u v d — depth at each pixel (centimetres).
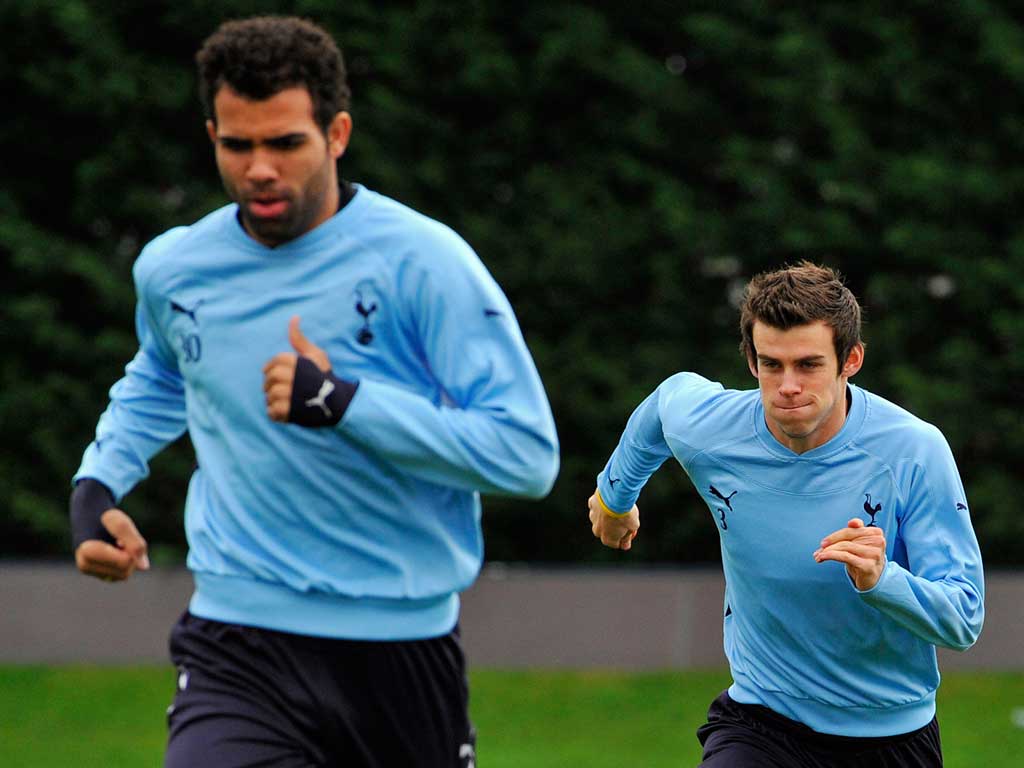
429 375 1132
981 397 3553
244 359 1112
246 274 1118
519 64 3531
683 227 3456
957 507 1255
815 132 3572
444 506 1135
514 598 3341
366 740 1136
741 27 3525
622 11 3562
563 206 3500
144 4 3409
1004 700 3122
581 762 2514
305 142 1047
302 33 1052
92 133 3478
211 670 1134
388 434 1057
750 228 3534
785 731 1328
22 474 3416
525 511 3541
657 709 2991
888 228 3553
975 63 3519
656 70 3506
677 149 3597
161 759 2506
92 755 2528
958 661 3412
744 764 1309
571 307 3550
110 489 1232
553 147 3569
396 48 3459
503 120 3509
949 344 3509
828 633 1291
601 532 1498
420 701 1146
